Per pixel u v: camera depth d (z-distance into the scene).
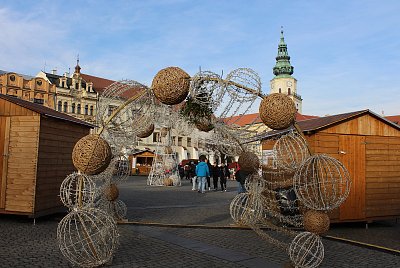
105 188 9.22
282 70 77.50
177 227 9.23
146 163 41.41
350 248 7.31
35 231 8.22
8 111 9.74
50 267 5.57
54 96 49.00
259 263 6.05
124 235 8.11
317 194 6.00
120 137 8.27
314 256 5.84
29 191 9.35
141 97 6.69
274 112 5.80
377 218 9.90
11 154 9.57
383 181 10.11
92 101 51.88
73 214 5.81
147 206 13.36
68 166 10.90
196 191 20.41
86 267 5.65
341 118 9.73
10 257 6.05
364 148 9.97
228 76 6.29
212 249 6.95
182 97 6.05
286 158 7.30
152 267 5.73
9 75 46.00
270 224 7.68
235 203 9.22
